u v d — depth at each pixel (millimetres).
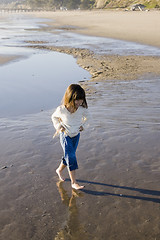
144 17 53938
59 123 3400
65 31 34188
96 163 4043
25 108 7160
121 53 17109
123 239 2623
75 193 3379
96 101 7371
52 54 17281
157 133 5059
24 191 3418
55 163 4094
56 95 8469
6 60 14781
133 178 3658
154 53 16750
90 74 11773
